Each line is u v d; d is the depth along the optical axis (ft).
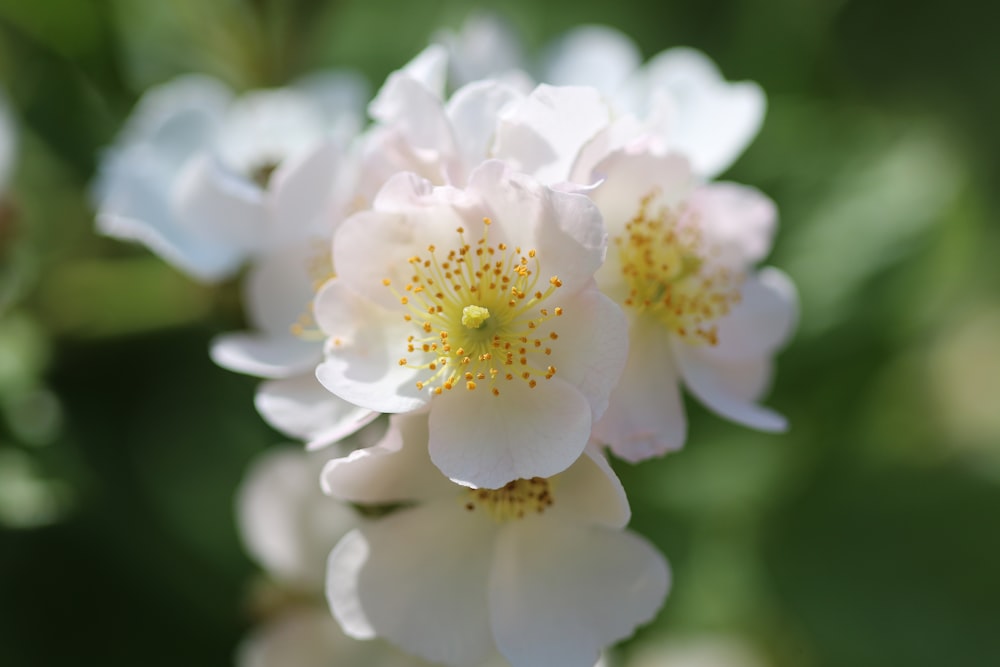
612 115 1.07
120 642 1.27
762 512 1.37
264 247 1.15
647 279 1.07
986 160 1.72
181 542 1.29
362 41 1.43
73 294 1.27
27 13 1.30
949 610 1.35
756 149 1.36
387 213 1.01
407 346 1.03
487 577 1.05
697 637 1.35
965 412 1.51
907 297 1.32
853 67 1.77
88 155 1.32
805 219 1.34
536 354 1.01
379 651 1.20
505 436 1.00
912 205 1.34
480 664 1.05
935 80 1.78
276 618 1.21
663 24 1.49
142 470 1.28
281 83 1.36
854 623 1.35
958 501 1.37
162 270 1.27
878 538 1.37
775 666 1.37
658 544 1.30
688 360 1.09
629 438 1.03
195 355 1.31
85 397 1.30
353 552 1.04
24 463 1.25
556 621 1.03
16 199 1.29
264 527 1.20
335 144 1.10
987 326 1.59
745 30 1.40
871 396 1.33
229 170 1.19
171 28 1.37
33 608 1.26
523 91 1.09
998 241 1.59
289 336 1.11
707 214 1.10
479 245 1.02
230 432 1.30
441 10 1.46
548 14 1.49
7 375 1.26
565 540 1.04
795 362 1.31
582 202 0.99
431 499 1.05
